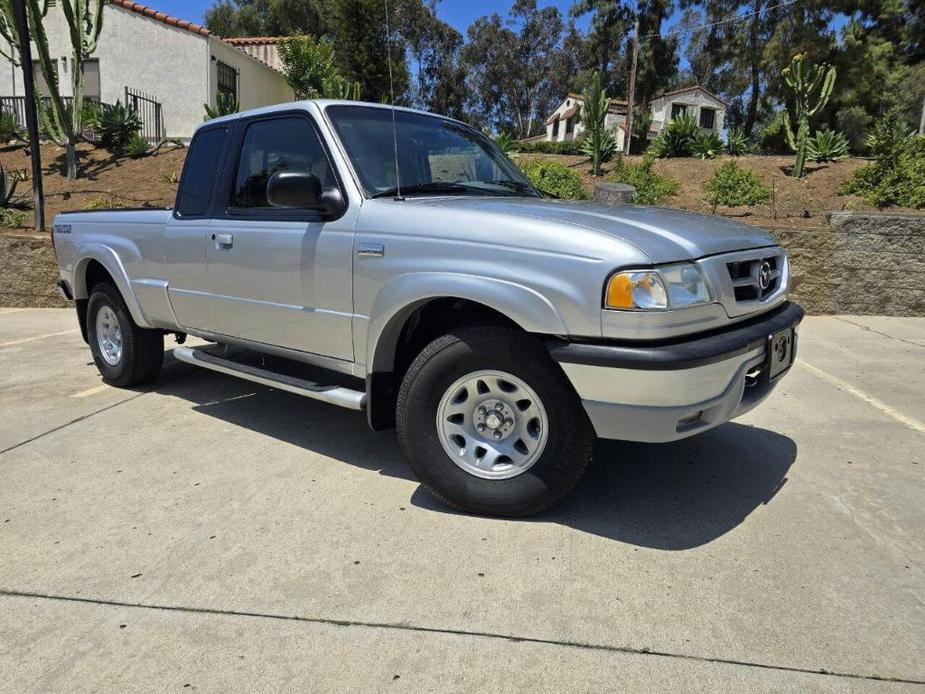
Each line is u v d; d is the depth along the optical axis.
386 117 3.97
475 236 3.00
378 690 2.12
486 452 3.19
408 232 3.20
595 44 38.72
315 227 3.57
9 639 2.37
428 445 3.22
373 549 2.94
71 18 12.49
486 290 2.91
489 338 3.02
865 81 31.86
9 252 9.62
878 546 2.97
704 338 2.85
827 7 32.25
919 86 31.17
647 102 33.25
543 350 2.96
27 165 14.06
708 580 2.70
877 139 11.52
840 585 2.67
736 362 2.92
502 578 2.72
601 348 2.73
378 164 3.66
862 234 8.55
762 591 2.63
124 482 3.63
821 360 6.35
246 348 4.33
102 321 5.49
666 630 2.40
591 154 13.99
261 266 3.87
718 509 3.32
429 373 3.16
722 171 11.91
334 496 3.46
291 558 2.87
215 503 3.39
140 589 2.65
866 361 6.31
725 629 2.40
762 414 4.78
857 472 3.77
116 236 5.04
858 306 8.75
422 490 3.54
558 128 45.84
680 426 2.80
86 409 4.88
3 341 7.32
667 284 2.70
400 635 2.38
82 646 2.33
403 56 17.47
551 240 2.83
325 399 3.60
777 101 35.53
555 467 3.03
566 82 50.44
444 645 2.32
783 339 3.30
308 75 16.95
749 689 2.12
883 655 2.27
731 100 42.78
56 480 3.66
